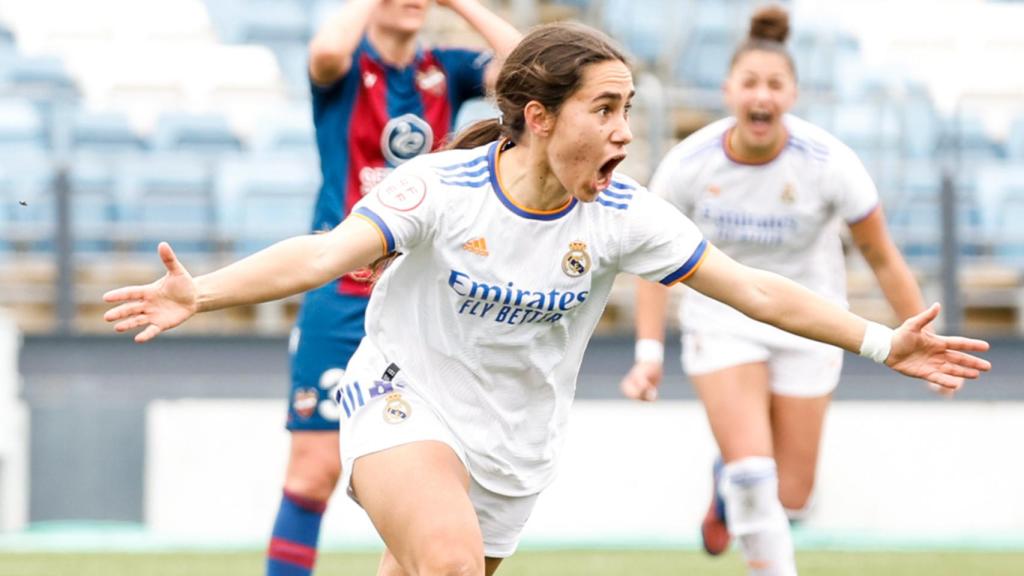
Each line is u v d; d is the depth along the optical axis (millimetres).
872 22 45375
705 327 19016
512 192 11516
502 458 12320
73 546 29469
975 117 43438
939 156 42094
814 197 18688
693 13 44844
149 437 33062
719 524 23250
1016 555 28594
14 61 41750
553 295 11680
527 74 11141
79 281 37875
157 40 42688
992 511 34875
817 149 18531
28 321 38219
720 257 11930
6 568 25438
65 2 42875
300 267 10758
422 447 11734
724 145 18844
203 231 38000
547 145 11227
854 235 18688
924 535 33719
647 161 39312
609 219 11727
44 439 32875
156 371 35656
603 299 12234
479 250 11500
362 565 26359
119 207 38438
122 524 32906
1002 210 41656
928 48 45281
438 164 11656
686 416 34062
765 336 18859
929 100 42281
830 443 34531
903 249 41000
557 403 12500
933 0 45906
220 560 26859
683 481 33906
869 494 34562
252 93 41750
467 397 12070
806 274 19359
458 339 11883
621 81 10984
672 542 30938
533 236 11523
